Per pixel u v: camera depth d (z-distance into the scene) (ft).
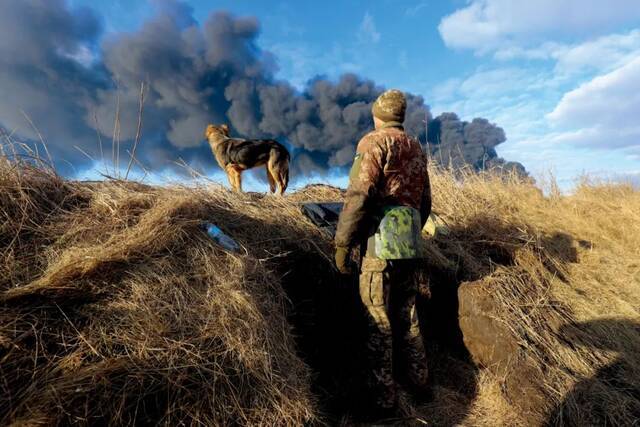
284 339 6.87
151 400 5.12
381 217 7.46
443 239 11.41
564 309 10.15
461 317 9.26
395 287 7.97
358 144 7.69
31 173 7.62
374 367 7.33
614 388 8.28
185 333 5.87
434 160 16.57
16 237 6.43
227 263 7.30
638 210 17.06
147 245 6.86
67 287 5.75
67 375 4.91
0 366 4.77
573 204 17.69
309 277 8.66
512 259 11.34
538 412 7.59
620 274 12.62
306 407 6.00
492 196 16.39
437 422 7.50
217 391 5.54
